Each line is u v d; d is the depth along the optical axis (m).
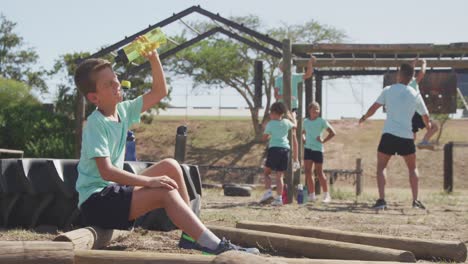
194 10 15.34
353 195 14.44
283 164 10.46
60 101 30.33
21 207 5.89
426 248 4.70
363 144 37.81
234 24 15.38
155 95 4.46
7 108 28.58
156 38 4.48
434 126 9.73
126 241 5.12
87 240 4.08
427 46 12.91
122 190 4.01
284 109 10.60
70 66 32.31
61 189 5.74
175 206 3.85
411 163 9.77
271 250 5.00
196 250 4.77
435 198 13.36
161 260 3.38
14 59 40.84
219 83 40.22
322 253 4.63
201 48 39.22
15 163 5.82
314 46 12.67
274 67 38.66
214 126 41.09
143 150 38.28
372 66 13.75
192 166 6.41
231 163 36.31
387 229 6.57
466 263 4.51
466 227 6.87
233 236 5.22
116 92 4.08
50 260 3.36
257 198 12.81
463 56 13.83
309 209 9.27
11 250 3.29
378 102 9.60
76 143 16.97
